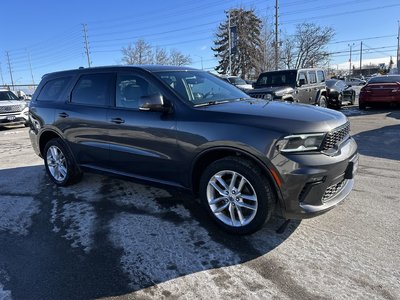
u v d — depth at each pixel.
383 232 3.59
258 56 53.25
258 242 3.49
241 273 3.01
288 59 50.47
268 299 2.67
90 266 3.22
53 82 5.54
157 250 3.43
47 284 2.98
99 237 3.74
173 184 4.02
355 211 4.10
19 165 7.11
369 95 14.63
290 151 3.19
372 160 6.48
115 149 4.44
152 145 4.02
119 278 3.02
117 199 4.78
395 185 4.99
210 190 3.69
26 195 5.16
